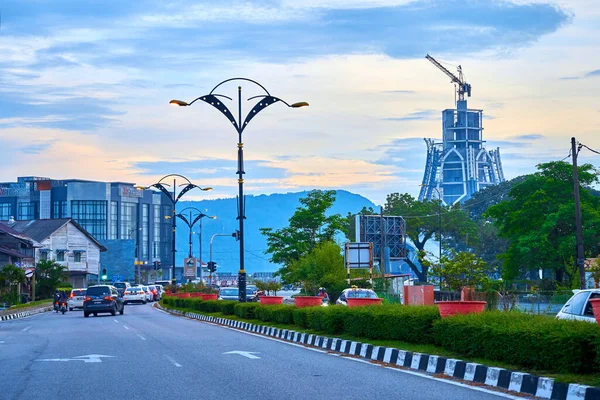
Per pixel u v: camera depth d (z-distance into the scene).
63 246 108.06
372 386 14.05
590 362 12.53
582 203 59.69
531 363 13.84
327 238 74.38
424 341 18.75
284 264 75.12
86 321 41.56
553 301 33.12
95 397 12.96
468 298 26.50
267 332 29.48
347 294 38.59
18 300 70.88
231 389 13.73
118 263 133.88
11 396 13.21
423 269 102.06
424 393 13.09
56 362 18.69
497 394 12.85
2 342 26.12
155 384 14.45
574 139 46.06
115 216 160.88
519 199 63.97
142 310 61.44
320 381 14.81
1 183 170.62
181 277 182.12
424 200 106.38
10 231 85.56
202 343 24.30
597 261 45.62
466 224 100.56
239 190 37.53
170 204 177.75
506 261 61.66
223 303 42.22
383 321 20.61
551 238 60.41
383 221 71.62
